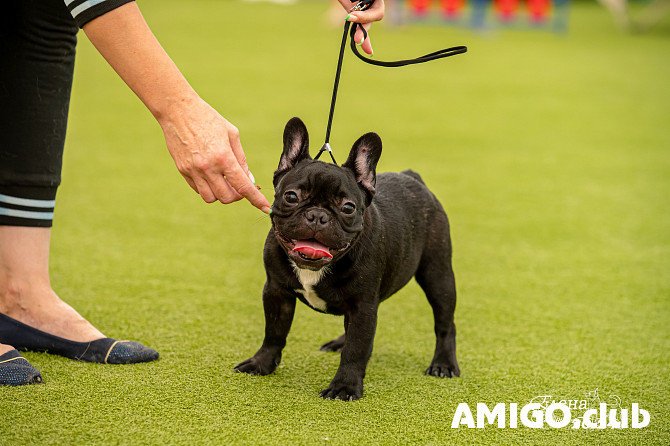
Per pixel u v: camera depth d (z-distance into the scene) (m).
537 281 4.60
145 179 6.57
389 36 16.83
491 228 5.68
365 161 2.81
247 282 4.35
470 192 6.60
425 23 19.81
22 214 3.09
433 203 3.34
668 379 3.18
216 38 15.44
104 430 2.42
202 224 5.49
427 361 3.36
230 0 23.05
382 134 8.50
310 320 3.81
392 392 2.94
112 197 6.00
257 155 7.23
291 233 2.62
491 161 7.71
